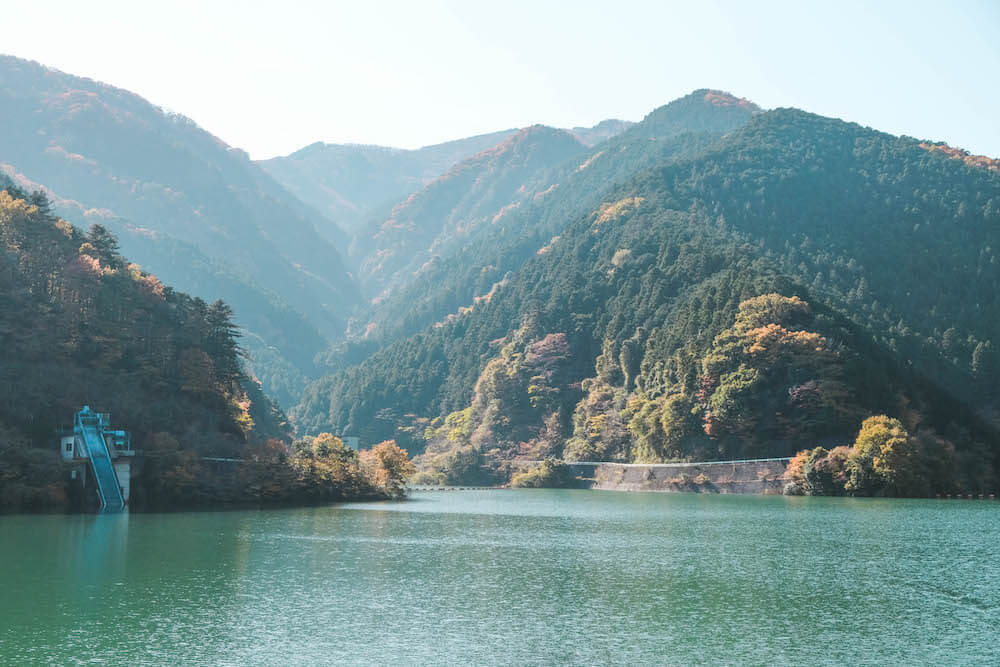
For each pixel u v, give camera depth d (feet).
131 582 282.77
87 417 522.06
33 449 497.05
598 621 241.35
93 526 424.05
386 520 492.95
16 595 262.47
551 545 382.83
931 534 420.36
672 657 210.59
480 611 250.98
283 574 300.81
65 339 591.78
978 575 309.01
